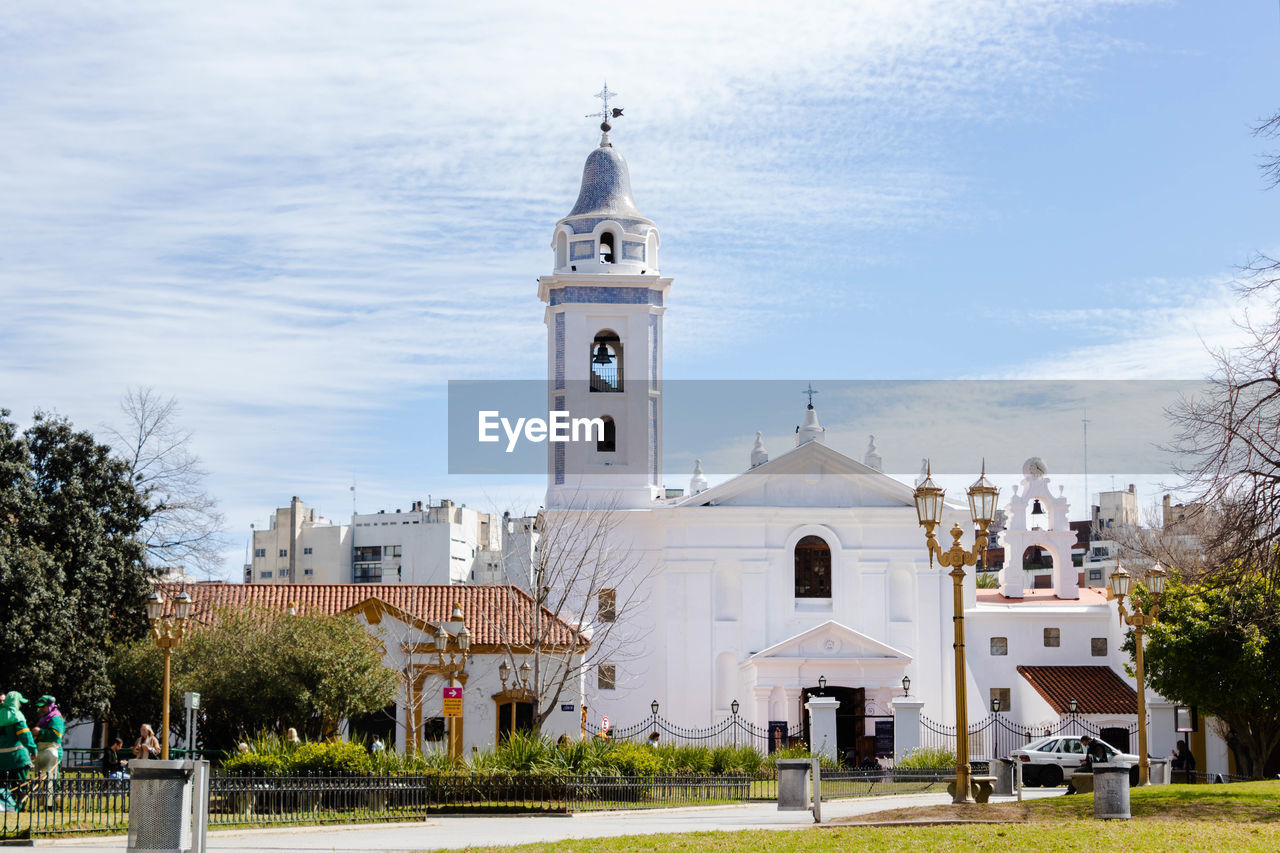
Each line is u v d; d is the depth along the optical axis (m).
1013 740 67.19
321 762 34.84
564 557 63.06
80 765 42.78
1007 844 22.12
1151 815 26.78
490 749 40.41
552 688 54.25
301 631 46.59
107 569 45.44
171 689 45.06
